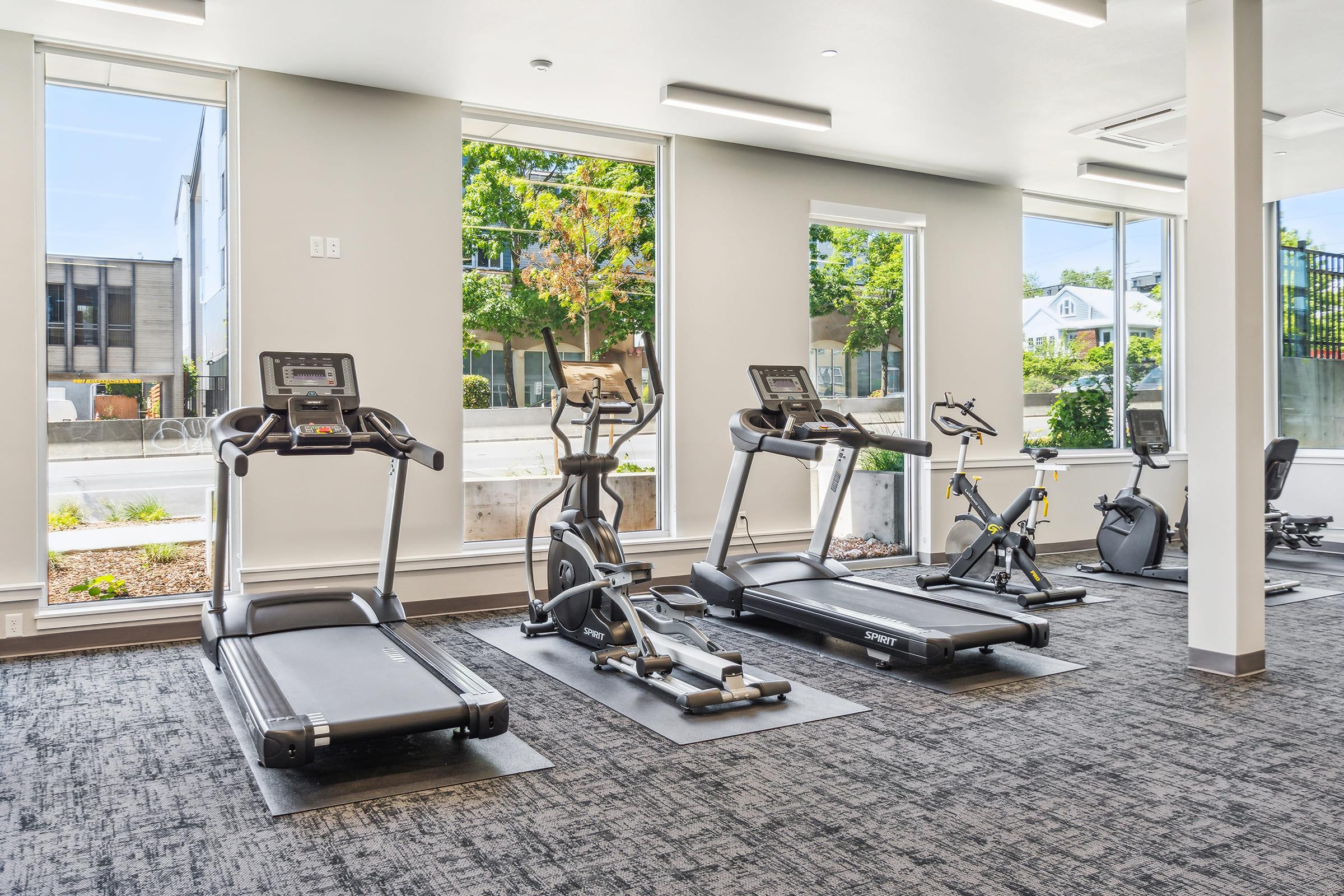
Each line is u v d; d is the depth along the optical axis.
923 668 4.20
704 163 6.12
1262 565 4.11
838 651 4.52
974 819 2.56
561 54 4.63
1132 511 6.49
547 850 2.38
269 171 4.80
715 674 3.65
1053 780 2.85
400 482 3.98
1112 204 8.13
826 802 2.68
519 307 5.67
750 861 2.31
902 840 2.43
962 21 4.30
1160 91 5.23
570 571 4.51
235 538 4.85
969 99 5.38
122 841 2.43
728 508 5.23
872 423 7.06
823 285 6.86
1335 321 8.02
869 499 7.04
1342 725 3.37
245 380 4.75
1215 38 3.96
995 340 7.44
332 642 3.63
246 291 4.76
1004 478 7.46
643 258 6.08
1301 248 8.20
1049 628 4.54
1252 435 4.02
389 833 2.48
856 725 3.39
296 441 3.59
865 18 4.25
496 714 3.00
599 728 3.35
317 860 2.32
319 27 4.26
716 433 6.20
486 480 5.57
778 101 5.41
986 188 7.36
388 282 5.11
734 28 4.35
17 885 2.19
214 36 4.34
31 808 2.63
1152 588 6.12
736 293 6.26
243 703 2.99
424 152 5.21
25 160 4.27
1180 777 2.87
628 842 2.42
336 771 2.92
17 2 3.94
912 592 4.92
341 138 4.98
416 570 5.18
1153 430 6.60
